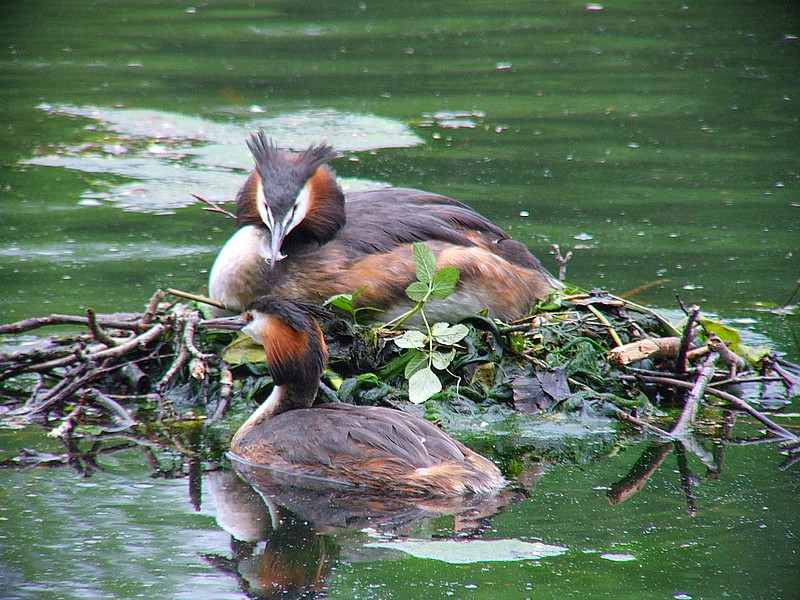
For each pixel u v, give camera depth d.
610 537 8.46
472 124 25.22
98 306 13.97
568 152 22.98
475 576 7.83
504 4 42.00
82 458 10.16
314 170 12.47
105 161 21.66
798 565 8.00
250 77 29.33
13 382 12.29
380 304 12.24
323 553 8.20
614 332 12.45
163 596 7.57
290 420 10.27
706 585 7.71
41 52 32.38
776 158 22.67
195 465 10.05
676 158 22.67
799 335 13.69
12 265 15.72
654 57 32.62
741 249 17.06
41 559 8.10
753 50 33.41
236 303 12.35
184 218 18.42
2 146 22.48
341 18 38.97
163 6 41.03
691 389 11.72
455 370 11.83
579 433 10.98
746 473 9.86
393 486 9.44
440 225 12.78
